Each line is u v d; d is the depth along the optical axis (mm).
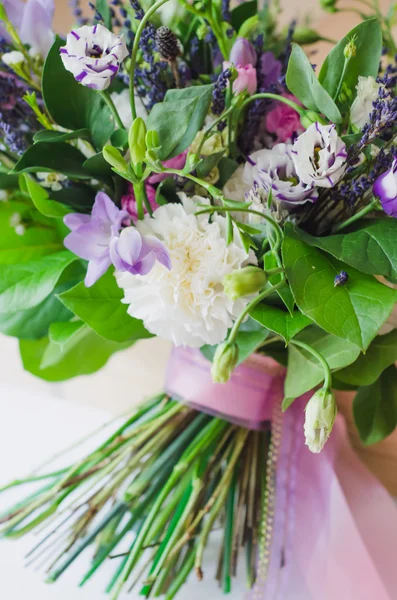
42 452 652
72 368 599
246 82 466
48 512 542
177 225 440
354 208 461
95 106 475
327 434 419
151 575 508
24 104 498
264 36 560
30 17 491
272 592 538
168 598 514
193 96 436
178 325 457
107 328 485
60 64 458
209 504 532
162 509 550
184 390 556
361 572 547
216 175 473
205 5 486
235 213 460
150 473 553
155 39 461
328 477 576
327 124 448
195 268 443
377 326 407
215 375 415
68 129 483
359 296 418
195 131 433
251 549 562
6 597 545
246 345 476
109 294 486
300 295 412
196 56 530
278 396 555
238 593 560
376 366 491
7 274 498
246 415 548
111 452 563
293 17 733
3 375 767
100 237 429
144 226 442
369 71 465
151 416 576
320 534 559
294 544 552
